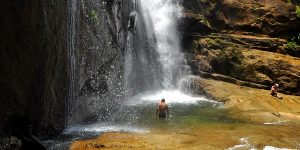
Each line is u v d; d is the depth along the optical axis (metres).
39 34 12.07
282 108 18.83
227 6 25.62
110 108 19.16
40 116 12.67
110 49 19.20
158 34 26.42
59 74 13.98
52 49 13.12
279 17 24.08
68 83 15.02
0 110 10.91
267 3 24.72
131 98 22.42
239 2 25.38
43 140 13.01
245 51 23.44
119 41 20.75
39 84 12.45
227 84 22.98
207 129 15.14
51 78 13.23
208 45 24.92
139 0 24.58
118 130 14.94
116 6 19.97
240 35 24.92
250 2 25.16
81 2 15.93
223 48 24.28
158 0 27.36
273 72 21.75
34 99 12.27
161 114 17.36
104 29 18.44
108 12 18.94
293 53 23.16
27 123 12.05
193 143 13.00
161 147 12.37
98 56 17.73
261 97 20.14
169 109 19.48
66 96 14.89
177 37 26.62
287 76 21.33
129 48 22.88
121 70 21.12
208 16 26.08
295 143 13.31
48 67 12.89
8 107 11.17
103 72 18.38
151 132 14.65
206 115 18.08
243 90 21.89
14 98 11.34
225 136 13.95
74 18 15.29
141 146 12.39
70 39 15.05
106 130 14.90
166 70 25.58
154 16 26.56
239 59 23.28
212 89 22.53
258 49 23.58
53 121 13.70
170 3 27.23
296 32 24.02
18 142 11.08
